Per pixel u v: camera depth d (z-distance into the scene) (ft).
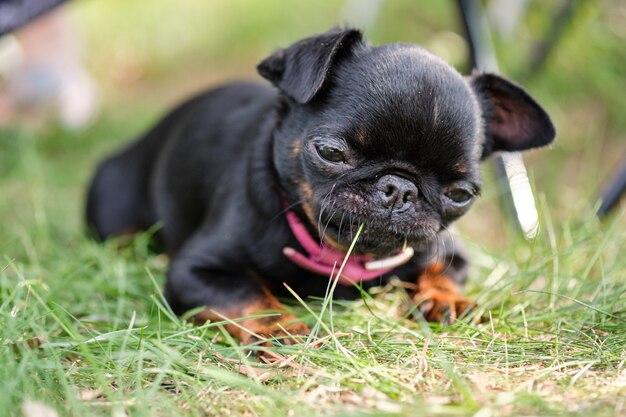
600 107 2.43
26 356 1.05
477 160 1.27
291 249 1.35
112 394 1.02
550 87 2.47
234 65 3.50
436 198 1.25
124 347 1.10
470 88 1.31
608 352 1.15
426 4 3.07
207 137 1.60
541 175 2.17
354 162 1.23
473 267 1.60
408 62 1.26
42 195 2.13
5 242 1.71
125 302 1.40
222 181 1.49
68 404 1.02
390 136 1.21
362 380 1.07
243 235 1.38
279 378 1.09
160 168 1.72
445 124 1.22
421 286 1.40
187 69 3.57
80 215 2.09
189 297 1.33
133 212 1.84
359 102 1.23
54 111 2.74
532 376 1.09
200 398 1.04
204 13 3.90
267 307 1.29
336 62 1.29
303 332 1.23
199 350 1.17
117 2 4.08
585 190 2.05
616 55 2.51
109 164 1.89
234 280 1.35
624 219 1.78
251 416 1.01
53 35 2.69
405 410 0.98
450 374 1.03
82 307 1.36
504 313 1.32
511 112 1.43
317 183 1.26
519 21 2.49
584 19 2.43
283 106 1.36
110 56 3.75
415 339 1.21
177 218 1.65
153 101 3.21
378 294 1.39
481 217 2.02
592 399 1.01
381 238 1.24
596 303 1.33
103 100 3.28
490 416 0.97
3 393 0.98
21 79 2.66
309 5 3.73
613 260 1.56
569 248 1.45
